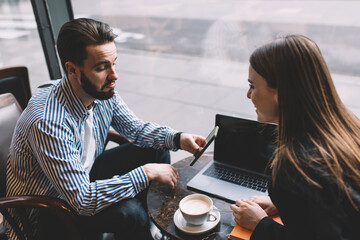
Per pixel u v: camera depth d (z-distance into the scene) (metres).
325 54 2.32
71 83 1.25
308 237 0.78
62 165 1.15
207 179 1.31
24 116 1.23
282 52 0.80
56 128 1.18
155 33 5.23
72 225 1.17
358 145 0.80
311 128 0.80
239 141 1.36
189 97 2.91
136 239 1.28
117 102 1.57
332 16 2.61
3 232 1.20
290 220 0.83
